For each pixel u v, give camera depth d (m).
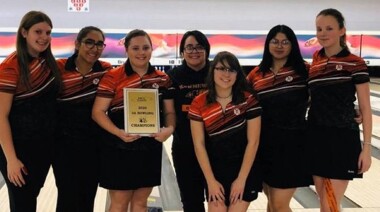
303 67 2.08
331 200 2.04
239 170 1.96
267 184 2.18
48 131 1.94
